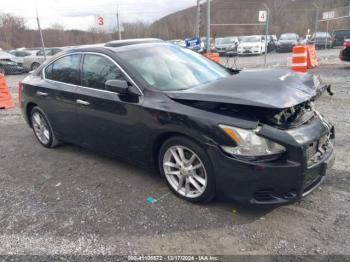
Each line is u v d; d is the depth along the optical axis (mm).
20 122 7227
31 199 3797
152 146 3639
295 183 2891
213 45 22172
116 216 3352
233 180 3033
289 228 3027
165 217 3285
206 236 2984
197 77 4051
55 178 4297
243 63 17359
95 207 3541
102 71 4109
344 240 2832
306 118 3217
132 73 3795
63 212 3482
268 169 2863
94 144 4434
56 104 4738
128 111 3727
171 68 4066
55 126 4996
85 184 4070
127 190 3855
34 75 5324
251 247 2820
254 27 35969
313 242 2832
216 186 3195
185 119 3219
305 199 3447
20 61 20031
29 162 4891
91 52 4309
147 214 3354
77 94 4340
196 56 4652
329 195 3504
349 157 4383
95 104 4105
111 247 2914
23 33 40875
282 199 2965
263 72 3773
